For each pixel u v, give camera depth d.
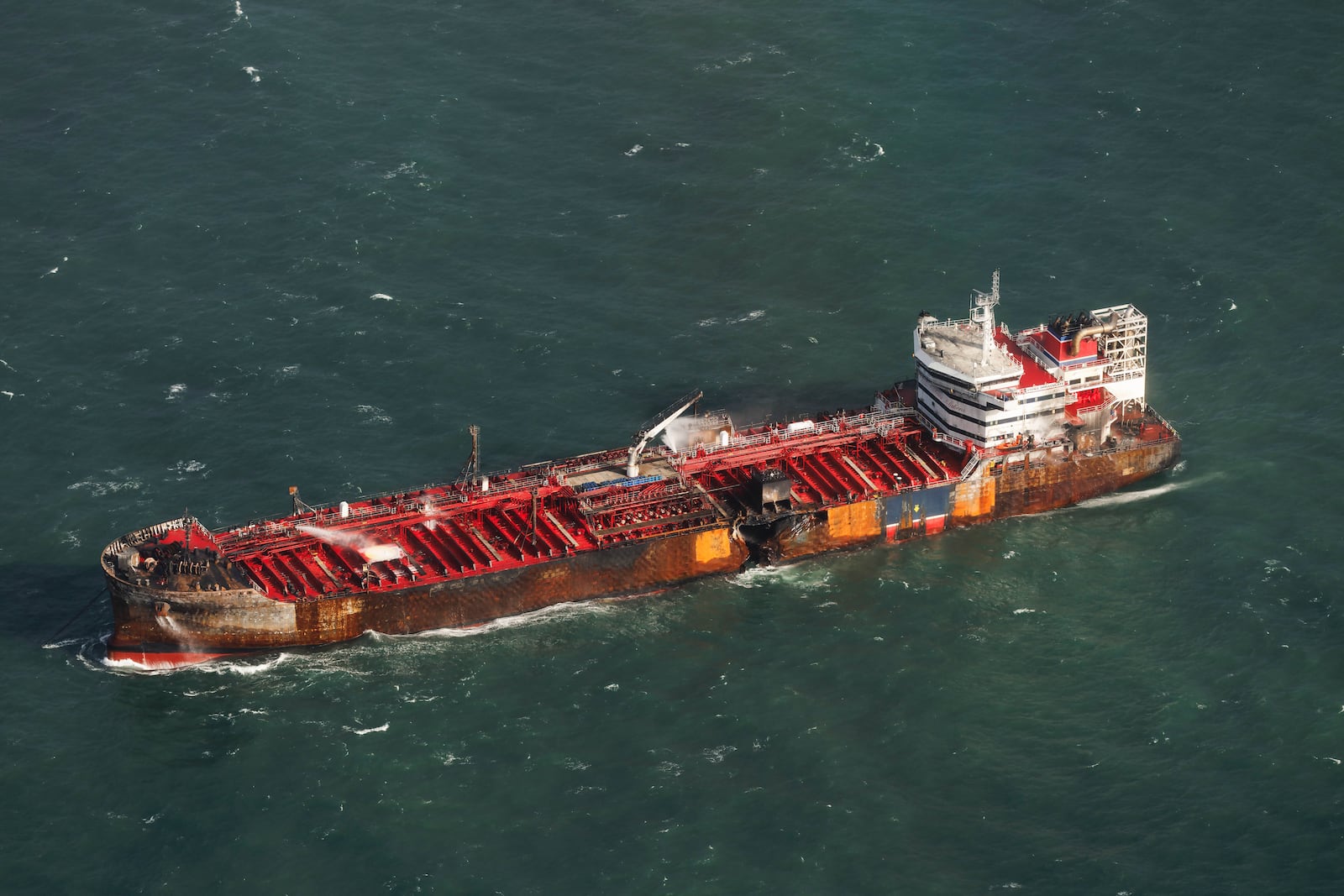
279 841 175.62
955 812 178.50
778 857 173.62
